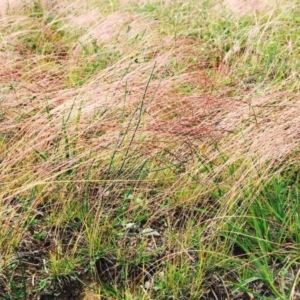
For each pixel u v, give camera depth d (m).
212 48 3.91
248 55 3.62
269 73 3.37
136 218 2.27
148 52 3.45
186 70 3.45
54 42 4.09
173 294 1.93
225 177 2.38
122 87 2.79
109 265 2.08
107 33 3.96
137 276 2.04
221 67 3.49
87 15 4.35
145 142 2.46
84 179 2.37
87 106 2.69
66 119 2.61
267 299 1.87
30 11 4.64
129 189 2.30
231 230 2.13
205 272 1.98
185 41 3.82
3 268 2.05
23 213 2.29
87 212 2.27
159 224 2.28
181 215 2.30
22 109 2.87
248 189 2.21
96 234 2.13
